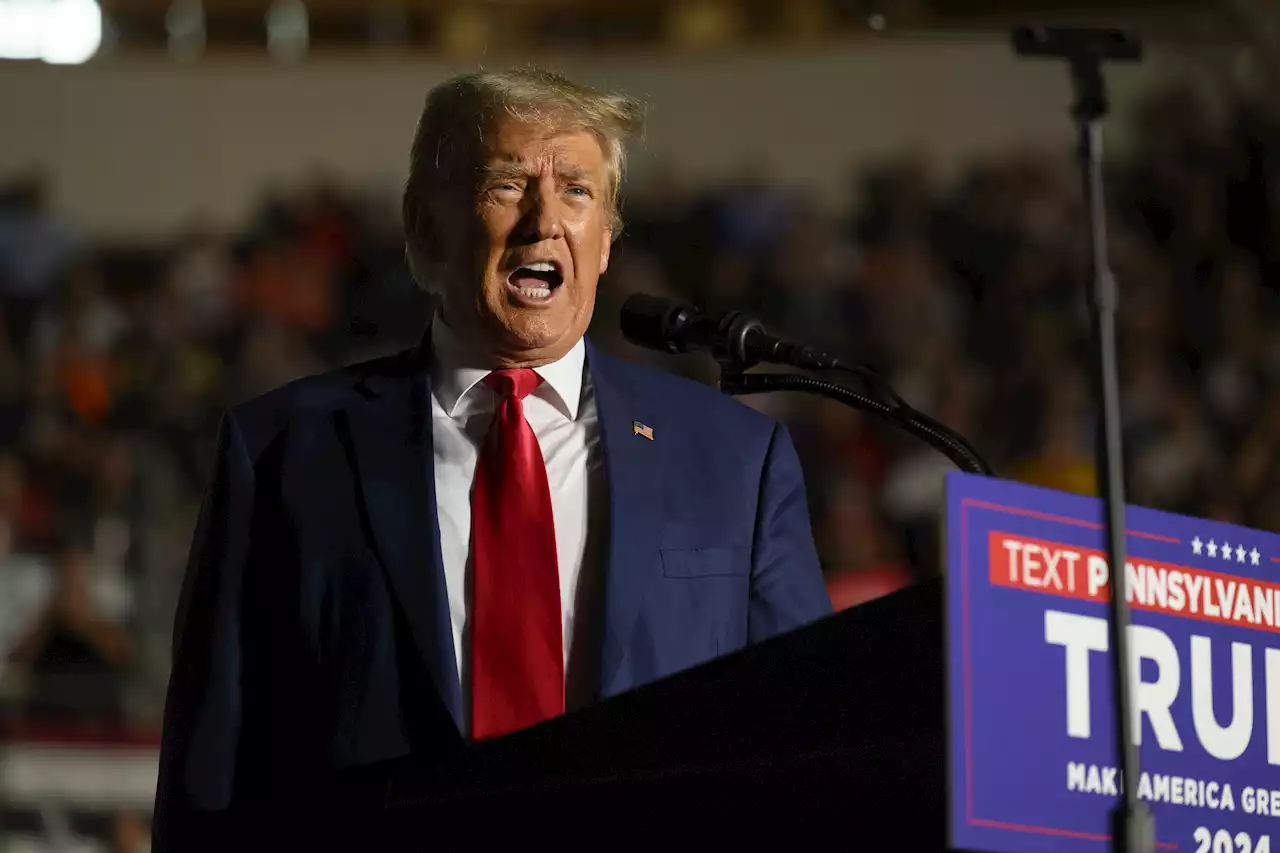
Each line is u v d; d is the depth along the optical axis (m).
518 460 2.96
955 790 1.82
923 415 2.90
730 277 13.66
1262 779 2.07
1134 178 13.29
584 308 3.05
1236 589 2.11
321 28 14.97
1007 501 1.92
